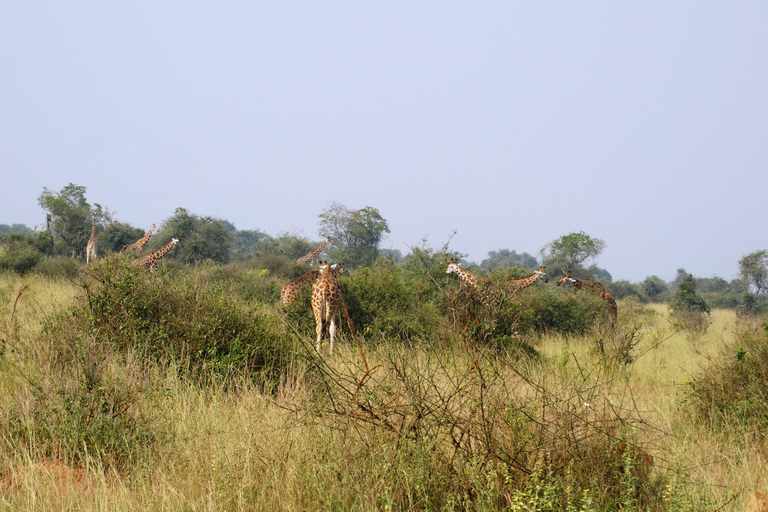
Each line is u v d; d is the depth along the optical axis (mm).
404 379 3840
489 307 8758
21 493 3600
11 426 4504
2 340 6469
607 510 3332
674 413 5676
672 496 3430
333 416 4090
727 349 6523
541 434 3635
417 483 3471
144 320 6715
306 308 10219
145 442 4367
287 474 3768
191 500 3562
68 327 6414
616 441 3646
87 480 3822
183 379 5848
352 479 3598
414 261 13219
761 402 5391
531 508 3213
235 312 6926
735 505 3676
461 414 3830
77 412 4480
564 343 10914
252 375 6137
